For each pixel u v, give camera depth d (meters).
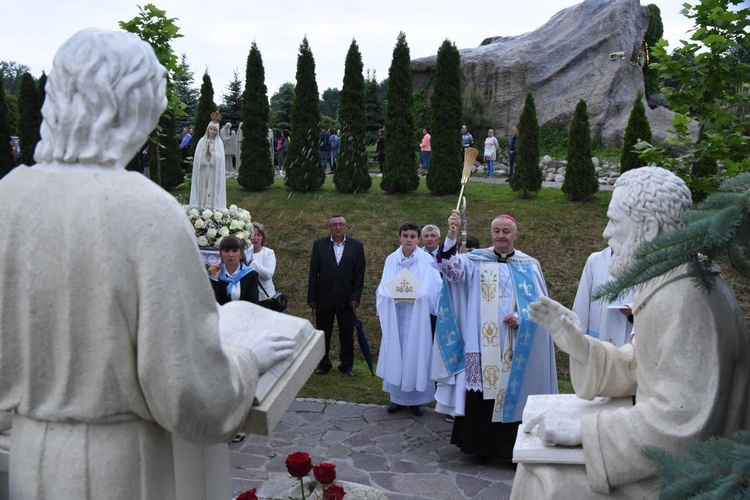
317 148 16.22
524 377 5.70
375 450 6.16
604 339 5.76
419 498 5.21
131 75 1.65
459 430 5.98
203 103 18.98
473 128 22.95
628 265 2.54
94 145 1.60
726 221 1.87
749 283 2.16
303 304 11.62
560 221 13.67
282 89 28.47
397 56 15.63
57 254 1.56
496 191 15.84
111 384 1.60
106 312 1.54
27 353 1.62
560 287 11.62
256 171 16.39
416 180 15.80
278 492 5.23
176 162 17.89
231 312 2.01
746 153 6.45
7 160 17.34
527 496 2.65
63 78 1.63
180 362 1.52
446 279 5.96
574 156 14.73
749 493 1.62
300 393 7.68
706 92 6.51
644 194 2.49
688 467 1.81
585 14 24.25
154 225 1.53
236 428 1.70
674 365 2.33
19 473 1.70
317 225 14.12
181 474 1.95
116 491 1.64
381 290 7.30
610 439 2.43
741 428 2.39
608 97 22.72
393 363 7.07
